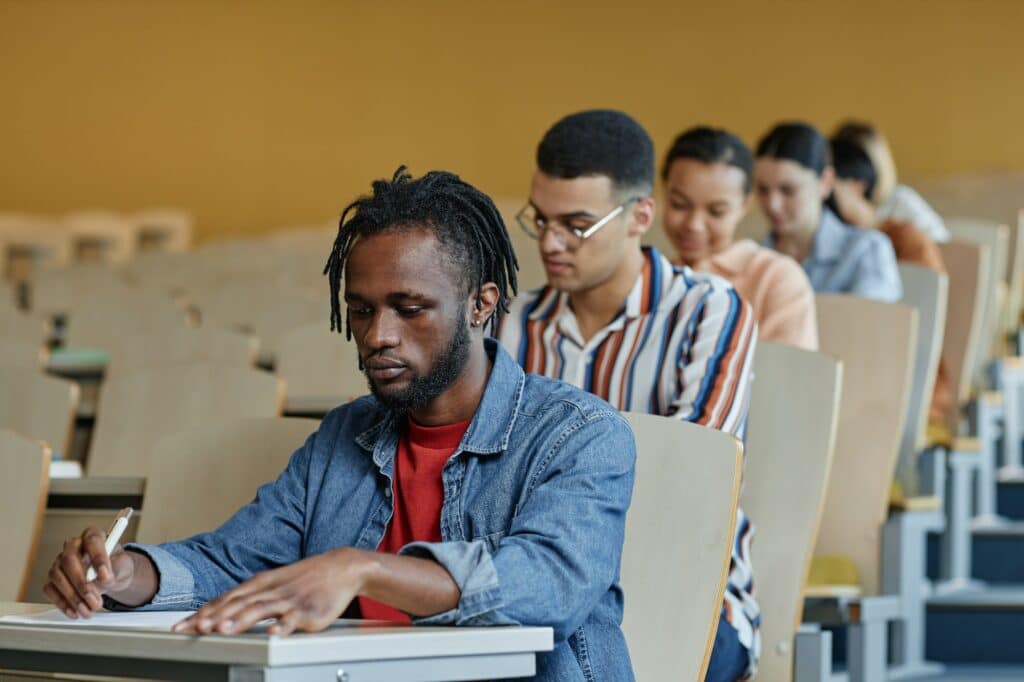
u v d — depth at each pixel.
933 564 4.32
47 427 3.50
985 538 4.39
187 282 6.53
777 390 2.85
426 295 1.82
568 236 2.69
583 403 1.94
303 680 1.47
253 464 2.46
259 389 3.38
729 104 10.31
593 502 1.84
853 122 5.03
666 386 2.68
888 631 3.86
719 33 10.34
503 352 1.98
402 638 1.53
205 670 1.52
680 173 3.34
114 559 1.86
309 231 9.11
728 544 2.24
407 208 1.86
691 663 2.23
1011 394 4.90
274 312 5.08
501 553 1.74
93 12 11.53
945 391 4.50
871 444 3.53
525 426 1.94
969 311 4.55
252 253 7.32
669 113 10.45
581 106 10.67
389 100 11.12
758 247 3.52
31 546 2.61
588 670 1.90
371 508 1.99
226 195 11.40
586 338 2.77
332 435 2.08
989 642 4.09
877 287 4.12
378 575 1.63
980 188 6.95
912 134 9.96
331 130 11.24
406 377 1.84
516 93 10.84
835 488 3.56
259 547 2.03
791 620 2.77
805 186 4.17
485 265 1.93
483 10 10.93
